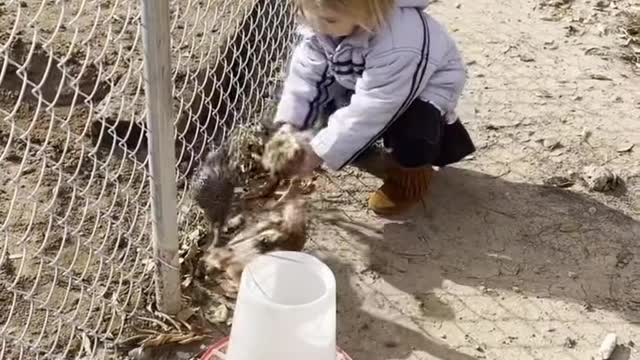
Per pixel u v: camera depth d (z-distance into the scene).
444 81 2.43
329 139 2.38
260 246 2.39
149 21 1.86
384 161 2.62
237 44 2.86
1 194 2.50
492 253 2.48
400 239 2.51
